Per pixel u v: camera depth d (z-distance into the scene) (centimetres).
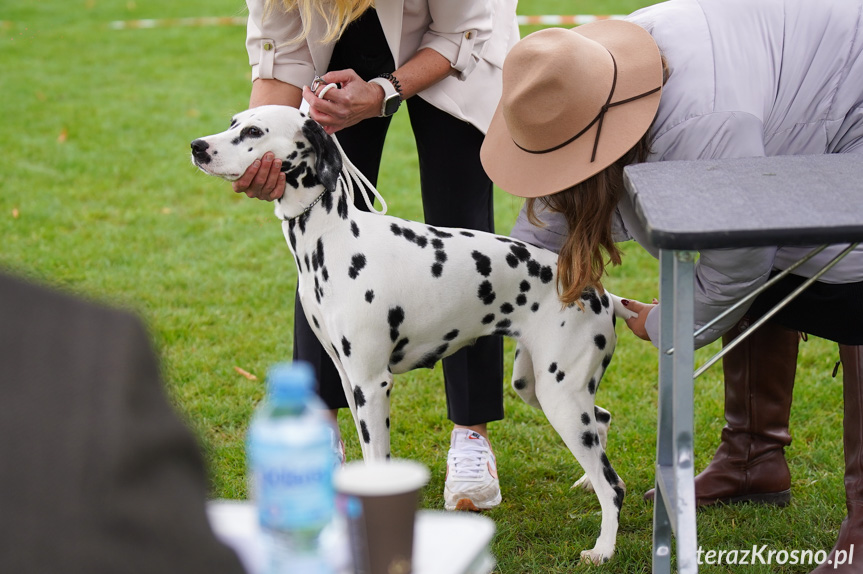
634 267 567
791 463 352
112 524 80
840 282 255
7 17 1455
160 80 1070
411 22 304
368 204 290
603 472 286
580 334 282
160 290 524
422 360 293
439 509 329
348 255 276
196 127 879
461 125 314
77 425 81
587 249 252
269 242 607
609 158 237
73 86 1038
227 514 142
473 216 326
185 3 1581
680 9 253
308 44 298
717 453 328
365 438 283
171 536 82
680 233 174
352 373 281
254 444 115
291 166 273
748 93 240
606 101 240
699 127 236
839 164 219
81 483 79
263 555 118
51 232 610
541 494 335
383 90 288
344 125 288
